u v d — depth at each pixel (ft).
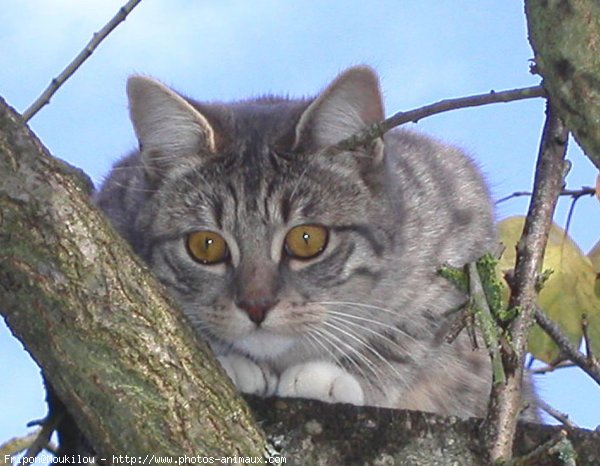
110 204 15.92
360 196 15.15
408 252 15.43
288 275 14.65
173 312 9.36
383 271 15.17
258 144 15.23
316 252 14.82
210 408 9.20
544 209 10.94
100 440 9.09
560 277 13.69
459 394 15.55
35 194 8.87
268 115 16.16
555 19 7.93
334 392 14.15
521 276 10.45
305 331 14.58
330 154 15.07
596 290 13.70
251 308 14.26
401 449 11.27
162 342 9.11
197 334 9.55
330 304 14.74
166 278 14.94
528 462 9.86
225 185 14.89
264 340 14.52
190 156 15.21
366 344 15.05
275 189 14.82
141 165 15.71
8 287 8.96
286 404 11.57
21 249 8.87
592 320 13.69
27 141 9.02
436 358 15.39
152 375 8.99
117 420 8.96
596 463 11.16
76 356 8.92
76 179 10.52
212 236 14.75
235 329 14.40
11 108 9.21
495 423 9.62
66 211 8.95
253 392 13.98
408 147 17.25
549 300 13.69
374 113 15.19
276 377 14.85
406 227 15.57
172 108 15.12
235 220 14.69
